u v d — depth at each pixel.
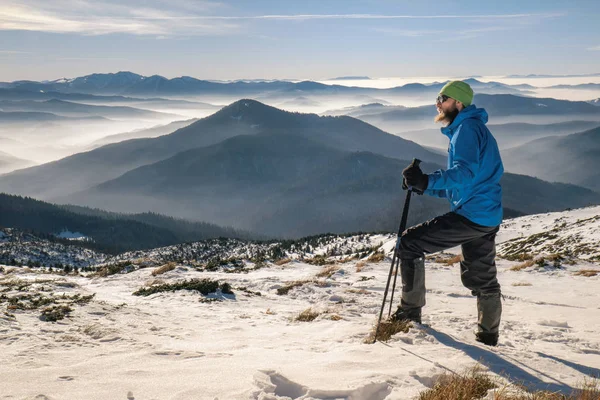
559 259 20.33
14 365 3.51
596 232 43.66
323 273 17.58
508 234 71.81
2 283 10.67
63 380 3.02
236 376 3.07
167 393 2.71
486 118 4.37
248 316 8.27
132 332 5.53
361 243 82.31
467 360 3.84
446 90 4.33
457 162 4.15
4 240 137.12
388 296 10.77
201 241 105.75
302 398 2.77
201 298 10.73
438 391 2.97
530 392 3.15
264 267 22.42
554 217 78.38
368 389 2.95
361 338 4.93
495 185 4.35
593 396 3.08
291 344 4.94
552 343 5.26
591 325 6.71
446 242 4.52
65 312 6.51
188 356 3.91
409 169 4.18
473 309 8.48
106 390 2.77
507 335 5.67
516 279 16.06
